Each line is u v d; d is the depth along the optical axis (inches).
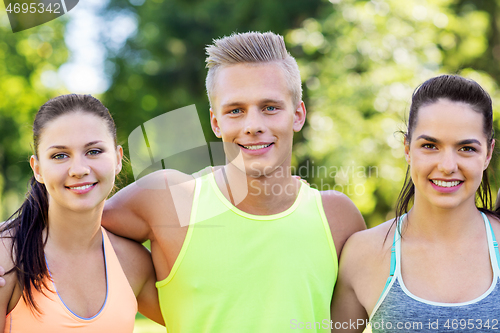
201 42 901.8
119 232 172.4
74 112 147.5
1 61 882.8
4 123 904.3
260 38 166.4
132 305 159.2
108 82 953.5
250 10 839.1
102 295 154.1
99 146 148.6
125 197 172.1
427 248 160.9
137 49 956.0
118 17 978.7
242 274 162.9
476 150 151.3
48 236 152.8
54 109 147.5
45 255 150.0
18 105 895.7
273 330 158.4
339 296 173.0
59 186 145.3
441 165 150.3
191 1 914.7
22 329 143.1
